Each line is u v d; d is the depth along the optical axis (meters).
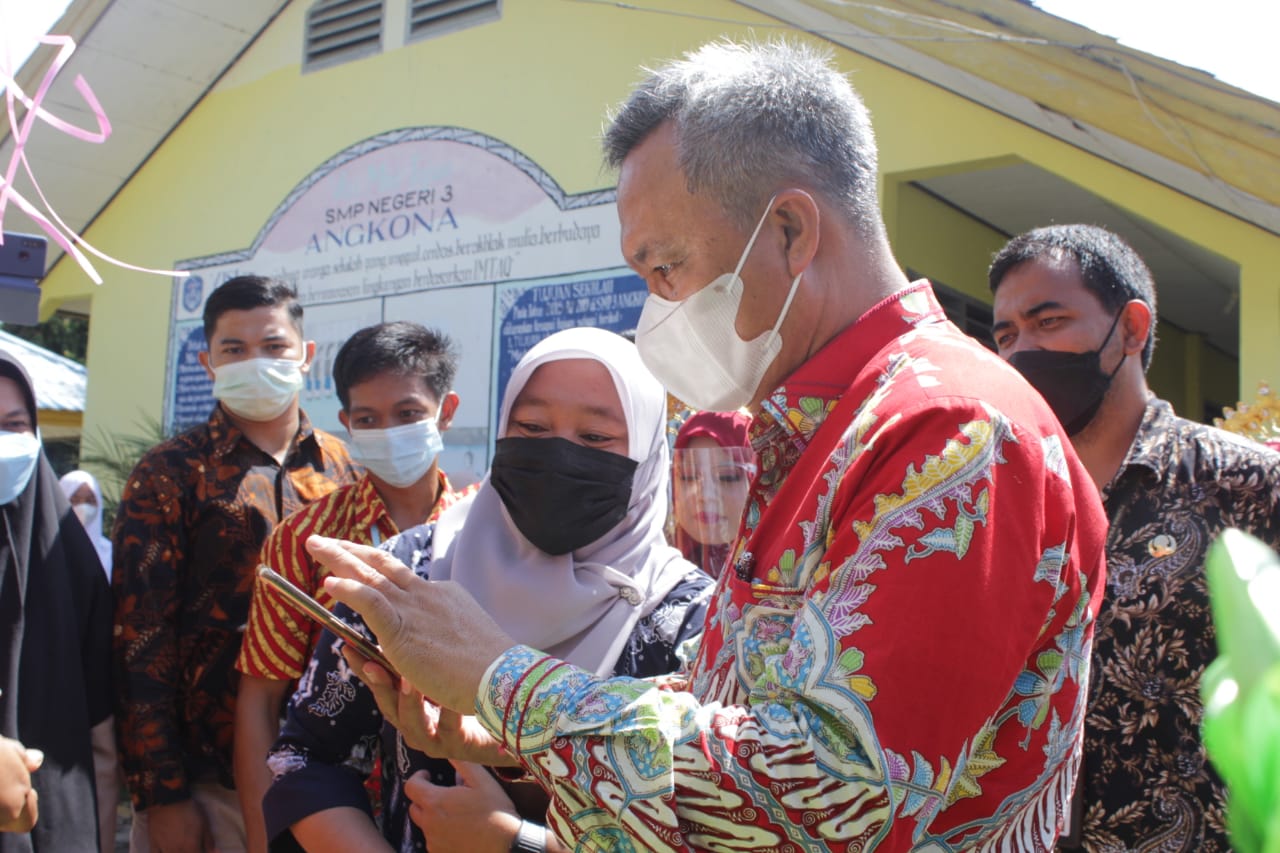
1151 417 2.12
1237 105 4.16
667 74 1.44
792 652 1.12
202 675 3.05
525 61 6.61
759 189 1.34
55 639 2.72
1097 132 4.52
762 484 1.39
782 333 1.37
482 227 6.68
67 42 1.65
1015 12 4.61
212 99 8.02
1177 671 1.93
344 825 1.86
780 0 5.35
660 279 1.43
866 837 1.04
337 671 2.00
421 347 3.09
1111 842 1.95
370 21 7.33
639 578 2.16
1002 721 1.17
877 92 5.31
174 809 2.86
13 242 1.75
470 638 1.29
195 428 3.26
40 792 2.59
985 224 6.30
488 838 1.75
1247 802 0.42
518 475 2.10
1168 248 6.18
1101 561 1.27
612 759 1.11
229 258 7.84
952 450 1.12
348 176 7.32
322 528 2.80
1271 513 1.94
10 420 2.84
